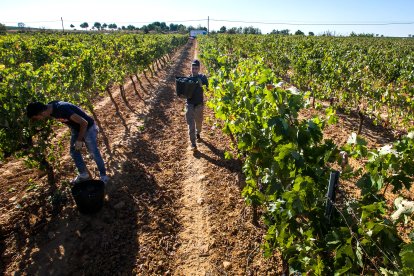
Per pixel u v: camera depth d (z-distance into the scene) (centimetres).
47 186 539
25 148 499
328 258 270
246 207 491
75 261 392
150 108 1029
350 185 542
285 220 289
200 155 682
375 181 264
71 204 494
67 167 606
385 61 1355
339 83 1008
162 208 500
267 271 377
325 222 275
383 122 896
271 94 337
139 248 416
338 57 1331
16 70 598
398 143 278
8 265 385
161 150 716
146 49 1559
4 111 447
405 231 421
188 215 486
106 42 2031
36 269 380
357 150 281
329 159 304
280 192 318
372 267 283
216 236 433
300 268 270
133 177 584
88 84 849
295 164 278
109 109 1003
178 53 3353
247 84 520
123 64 1234
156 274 379
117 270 382
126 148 701
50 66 797
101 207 480
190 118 675
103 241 423
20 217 462
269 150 366
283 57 1523
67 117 459
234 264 389
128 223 461
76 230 441
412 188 527
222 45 2334
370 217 235
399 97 805
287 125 310
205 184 559
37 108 426
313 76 1149
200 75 684
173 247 422
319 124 335
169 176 600
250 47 2022
